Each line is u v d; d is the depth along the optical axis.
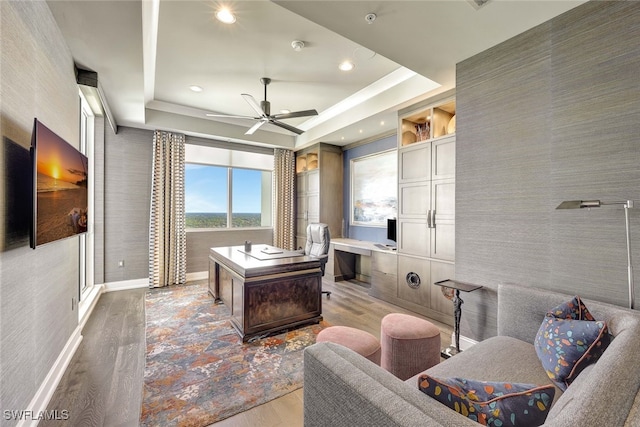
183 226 4.93
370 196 5.17
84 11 1.95
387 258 4.01
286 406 1.87
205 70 3.36
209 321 3.25
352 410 0.87
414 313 3.57
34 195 1.52
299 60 3.13
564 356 1.38
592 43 1.82
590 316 1.53
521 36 2.17
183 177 4.93
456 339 2.46
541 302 1.85
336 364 1.01
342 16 1.96
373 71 3.38
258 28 2.58
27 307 1.65
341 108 4.54
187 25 2.54
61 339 2.24
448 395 0.83
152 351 2.56
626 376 0.86
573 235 1.91
